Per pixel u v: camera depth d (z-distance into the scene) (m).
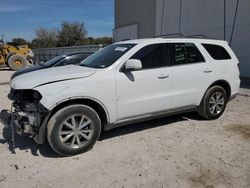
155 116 5.59
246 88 11.43
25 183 3.86
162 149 4.89
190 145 5.06
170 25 21.84
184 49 5.93
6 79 15.99
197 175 4.02
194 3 18.36
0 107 8.08
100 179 3.94
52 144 4.45
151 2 25.98
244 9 14.29
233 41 15.16
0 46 24.19
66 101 4.53
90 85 4.63
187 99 5.92
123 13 33.66
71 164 4.37
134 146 5.02
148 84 5.27
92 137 4.76
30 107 4.38
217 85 6.50
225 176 3.98
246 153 4.73
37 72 5.03
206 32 17.34
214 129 5.92
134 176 4.00
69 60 10.70
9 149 4.94
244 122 6.41
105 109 4.85
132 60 4.84
